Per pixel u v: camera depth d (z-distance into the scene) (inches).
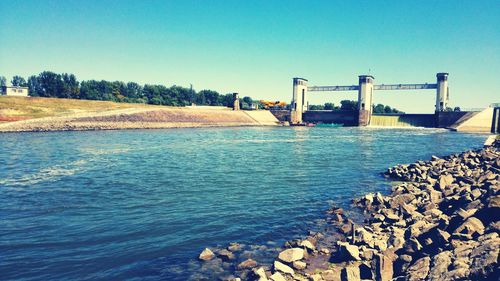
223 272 670.5
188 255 749.3
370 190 1380.4
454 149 2979.8
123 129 4926.2
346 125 7559.1
